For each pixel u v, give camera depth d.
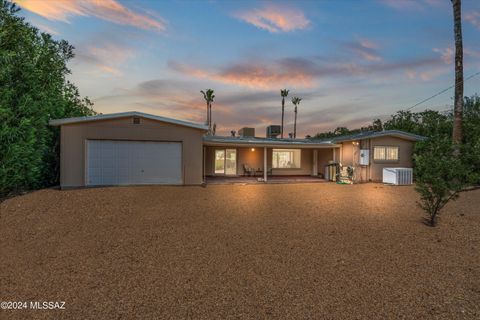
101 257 4.62
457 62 11.67
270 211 7.95
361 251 4.88
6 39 8.82
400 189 12.62
